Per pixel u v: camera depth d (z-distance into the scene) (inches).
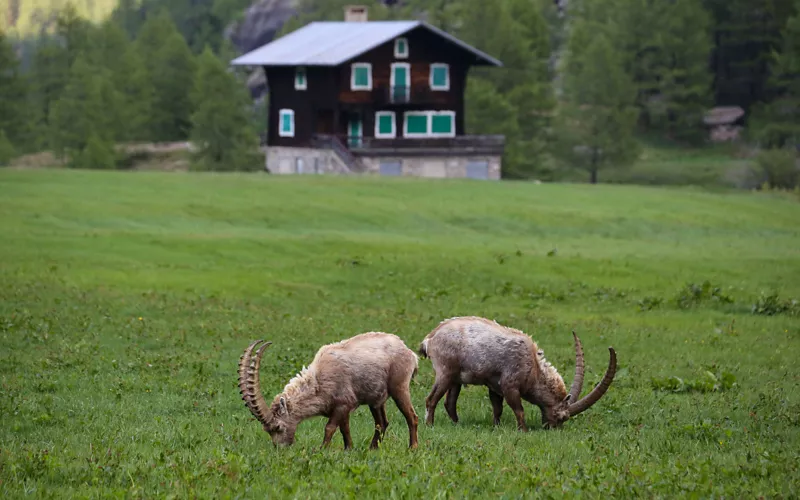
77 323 2561.5
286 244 4168.3
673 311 3159.5
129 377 1984.5
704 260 4126.5
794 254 4407.0
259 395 1350.9
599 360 2322.8
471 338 1653.5
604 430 1644.9
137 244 4055.1
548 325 2800.2
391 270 3698.3
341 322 2748.5
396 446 1419.8
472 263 3875.5
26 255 3722.9
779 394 1953.7
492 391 1705.2
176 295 3134.8
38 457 1289.4
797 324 2935.5
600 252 4340.6
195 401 1795.0
